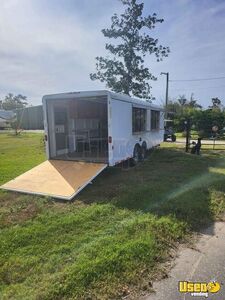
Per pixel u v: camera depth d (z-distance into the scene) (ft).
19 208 15.60
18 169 27.66
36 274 9.20
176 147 49.93
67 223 13.28
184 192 18.58
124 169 27.14
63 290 8.30
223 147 50.78
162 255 10.58
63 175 20.83
